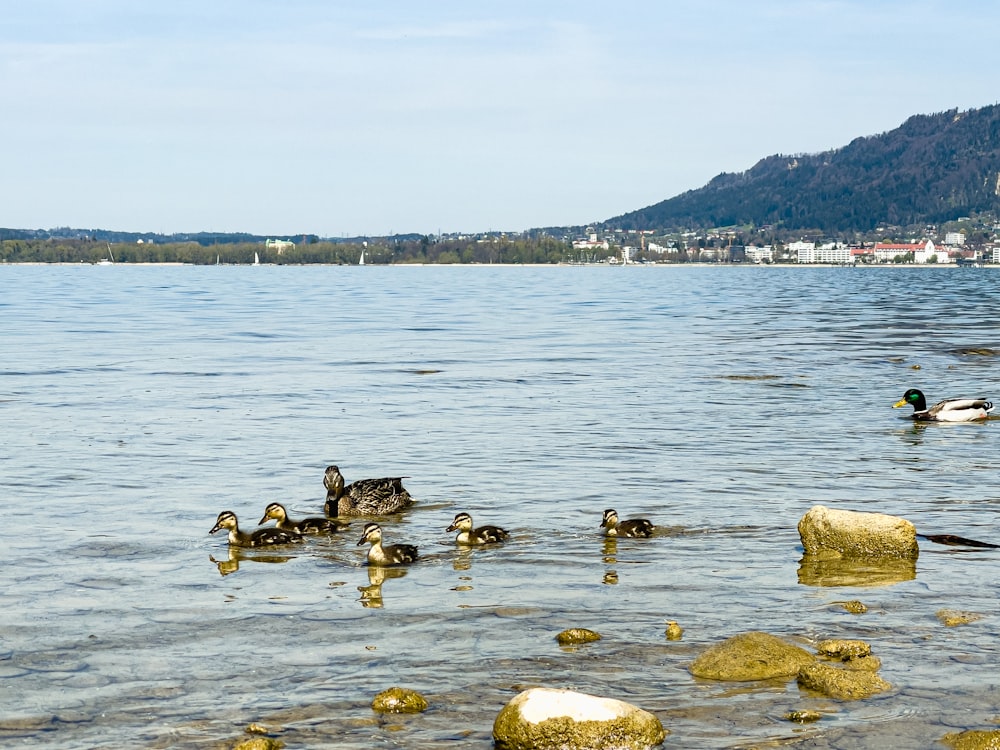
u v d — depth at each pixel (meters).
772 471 23.53
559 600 15.00
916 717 11.37
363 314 84.06
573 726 10.73
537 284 176.25
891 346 54.16
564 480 22.56
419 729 11.17
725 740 10.89
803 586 15.57
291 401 34.19
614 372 42.34
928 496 21.25
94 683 12.25
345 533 18.62
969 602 14.88
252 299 112.25
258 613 14.49
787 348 53.09
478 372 42.31
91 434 27.88
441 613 14.48
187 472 23.39
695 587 15.52
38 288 140.75
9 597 15.01
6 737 11.00
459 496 21.20
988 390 37.72
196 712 11.55
